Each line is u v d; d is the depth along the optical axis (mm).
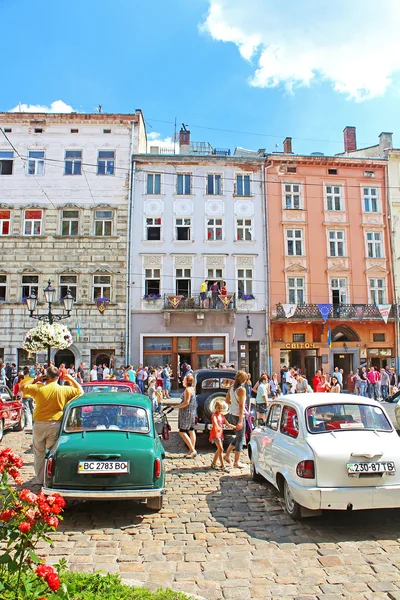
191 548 5707
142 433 7309
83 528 6418
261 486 8695
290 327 32000
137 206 32219
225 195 32969
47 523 3393
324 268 32906
